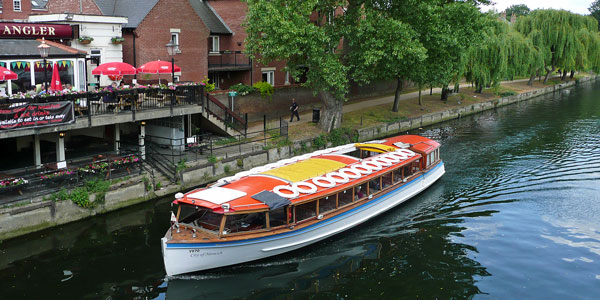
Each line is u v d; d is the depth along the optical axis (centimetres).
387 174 2189
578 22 6369
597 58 6488
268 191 1727
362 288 1547
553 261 1716
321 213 1836
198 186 2366
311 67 2973
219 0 3756
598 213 2120
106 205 2017
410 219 2109
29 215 1784
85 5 2955
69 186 1948
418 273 1642
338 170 2045
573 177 2592
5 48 2122
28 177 1964
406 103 4525
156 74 2983
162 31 3023
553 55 6512
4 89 2103
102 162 2133
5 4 4247
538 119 4359
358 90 4747
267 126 3225
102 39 2705
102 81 2734
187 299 1462
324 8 2981
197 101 2611
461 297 1491
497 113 4784
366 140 3475
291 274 1641
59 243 1752
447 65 3434
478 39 3325
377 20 2928
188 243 1530
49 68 2238
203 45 3297
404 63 3011
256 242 1642
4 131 1817
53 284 1495
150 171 2255
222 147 2597
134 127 2769
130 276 1564
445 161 2936
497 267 1678
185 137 2745
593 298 1490
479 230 1977
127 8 3022
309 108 3972
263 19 2703
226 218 1608
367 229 2012
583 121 4194
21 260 1628
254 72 3709
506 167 2794
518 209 2181
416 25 3108
